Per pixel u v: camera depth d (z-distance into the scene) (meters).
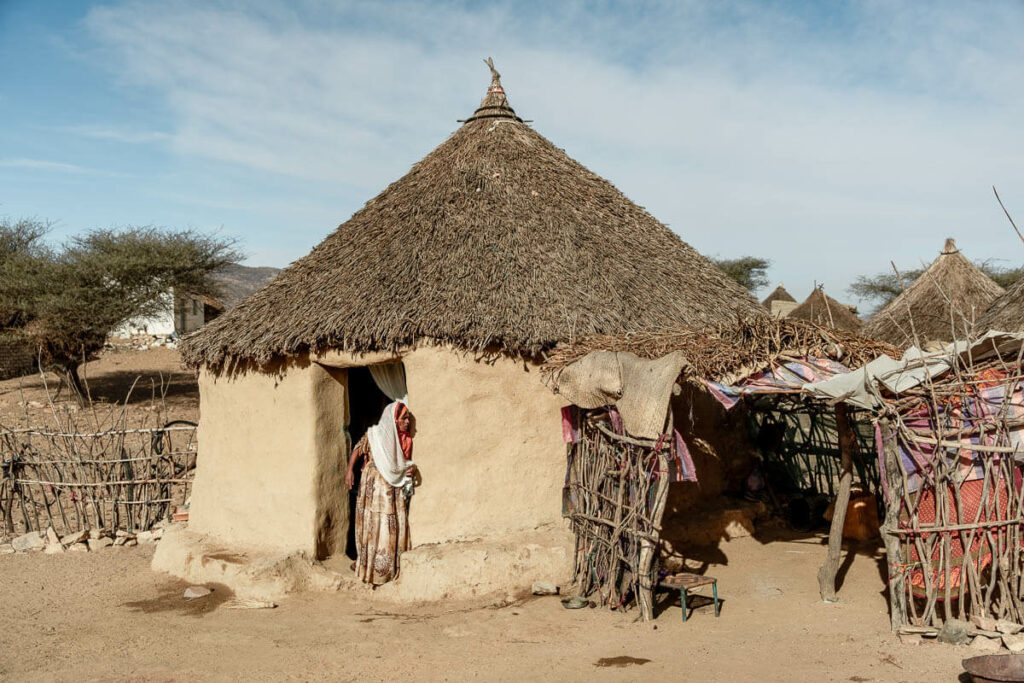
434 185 9.90
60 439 11.01
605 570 7.25
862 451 10.13
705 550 8.90
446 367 7.98
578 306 8.33
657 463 6.71
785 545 9.04
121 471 10.53
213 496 9.20
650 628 6.59
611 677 5.55
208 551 8.64
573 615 6.93
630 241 10.10
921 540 6.08
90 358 23.56
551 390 7.62
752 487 10.20
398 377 8.70
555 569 7.71
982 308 14.67
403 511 7.98
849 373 6.49
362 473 8.10
